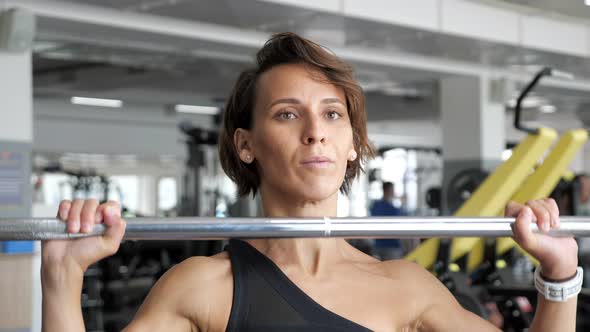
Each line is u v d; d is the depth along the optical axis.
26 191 5.48
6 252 4.86
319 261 1.16
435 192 8.57
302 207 1.16
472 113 8.67
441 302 1.20
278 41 1.21
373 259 1.26
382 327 1.13
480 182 6.83
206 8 5.81
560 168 4.94
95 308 7.00
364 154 1.26
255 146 1.19
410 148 13.95
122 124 13.77
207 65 8.19
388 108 13.42
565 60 8.16
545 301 1.14
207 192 10.77
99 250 0.98
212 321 1.09
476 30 6.94
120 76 10.23
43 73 10.27
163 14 6.05
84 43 6.86
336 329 1.09
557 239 1.13
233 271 1.11
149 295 1.13
